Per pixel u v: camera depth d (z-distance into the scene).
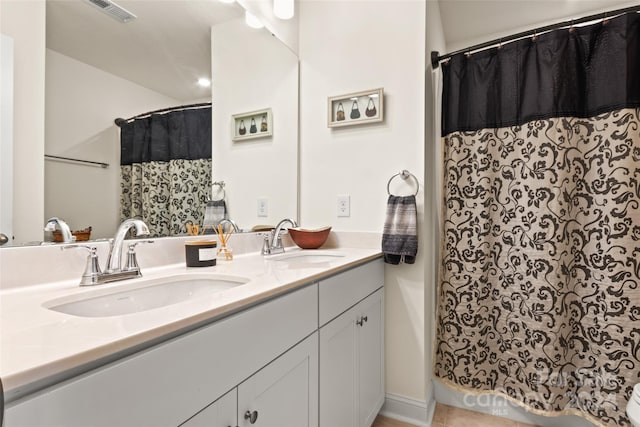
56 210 0.93
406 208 1.58
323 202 1.89
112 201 1.08
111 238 1.06
